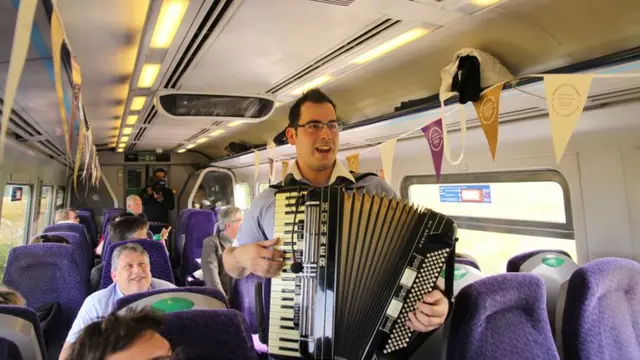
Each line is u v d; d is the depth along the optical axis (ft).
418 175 14.02
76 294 11.05
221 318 5.26
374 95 13.30
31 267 10.68
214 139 28.68
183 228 22.39
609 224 8.64
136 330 4.36
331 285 4.65
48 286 10.77
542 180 10.24
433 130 9.84
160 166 39.27
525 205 10.75
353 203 4.91
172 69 10.59
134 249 9.59
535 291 5.88
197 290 6.67
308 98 5.58
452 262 4.77
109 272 11.14
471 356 5.49
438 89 11.36
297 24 7.90
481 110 8.29
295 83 12.26
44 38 5.76
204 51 9.32
